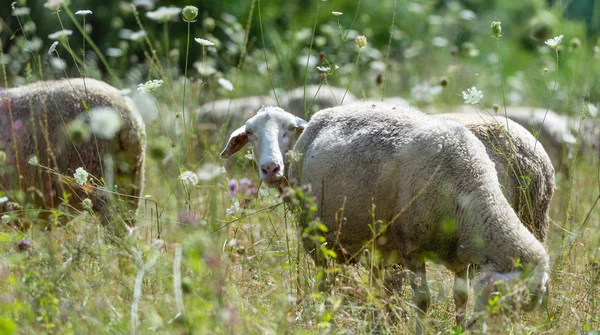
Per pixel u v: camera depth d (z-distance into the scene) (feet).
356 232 34.50
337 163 34.55
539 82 82.69
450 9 91.20
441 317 32.19
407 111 34.86
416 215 31.65
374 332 30.86
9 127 41.29
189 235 29.50
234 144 40.88
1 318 23.91
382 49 93.81
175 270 25.98
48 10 89.71
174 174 52.47
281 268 33.37
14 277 28.55
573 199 45.39
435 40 73.56
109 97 41.63
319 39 47.16
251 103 58.85
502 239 29.53
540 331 30.04
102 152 41.22
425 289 32.12
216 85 68.39
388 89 72.79
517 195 34.78
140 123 42.34
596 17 60.29
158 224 36.99
